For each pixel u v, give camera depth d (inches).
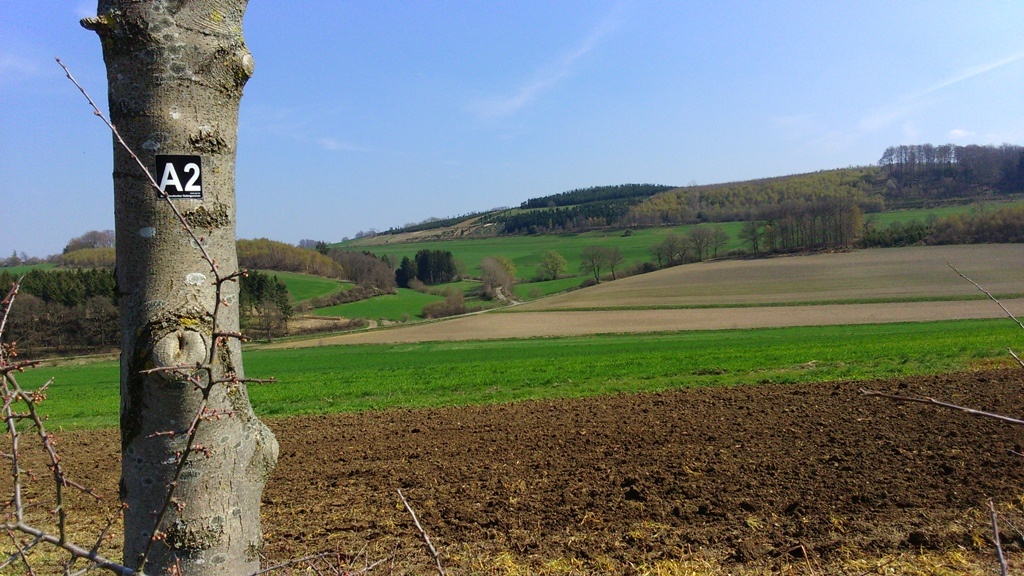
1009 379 615.5
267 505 332.5
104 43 96.7
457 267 4035.4
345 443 501.4
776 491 313.1
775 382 737.6
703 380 779.4
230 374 98.3
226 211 101.3
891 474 328.5
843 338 1286.9
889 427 426.6
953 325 1498.5
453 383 907.4
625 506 303.1
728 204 5334.6
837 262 2851.9
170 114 95.7
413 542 270.1
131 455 96.0
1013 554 236.2
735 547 252.7
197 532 94.2
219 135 100.3
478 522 290.5
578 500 314.7
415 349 1748.3
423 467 397.4
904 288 2250.2
